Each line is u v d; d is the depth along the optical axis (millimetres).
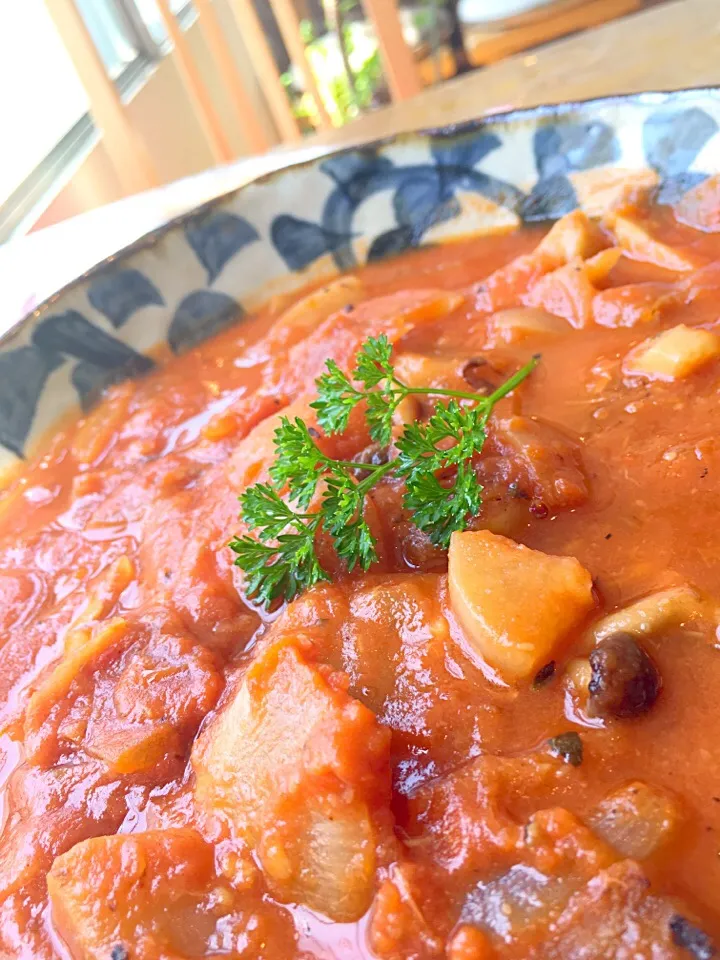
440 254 229
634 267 197
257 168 291
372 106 663
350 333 197
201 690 129
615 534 135
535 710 115
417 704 119
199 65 616
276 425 171
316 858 106
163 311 223
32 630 158
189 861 110
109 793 125
